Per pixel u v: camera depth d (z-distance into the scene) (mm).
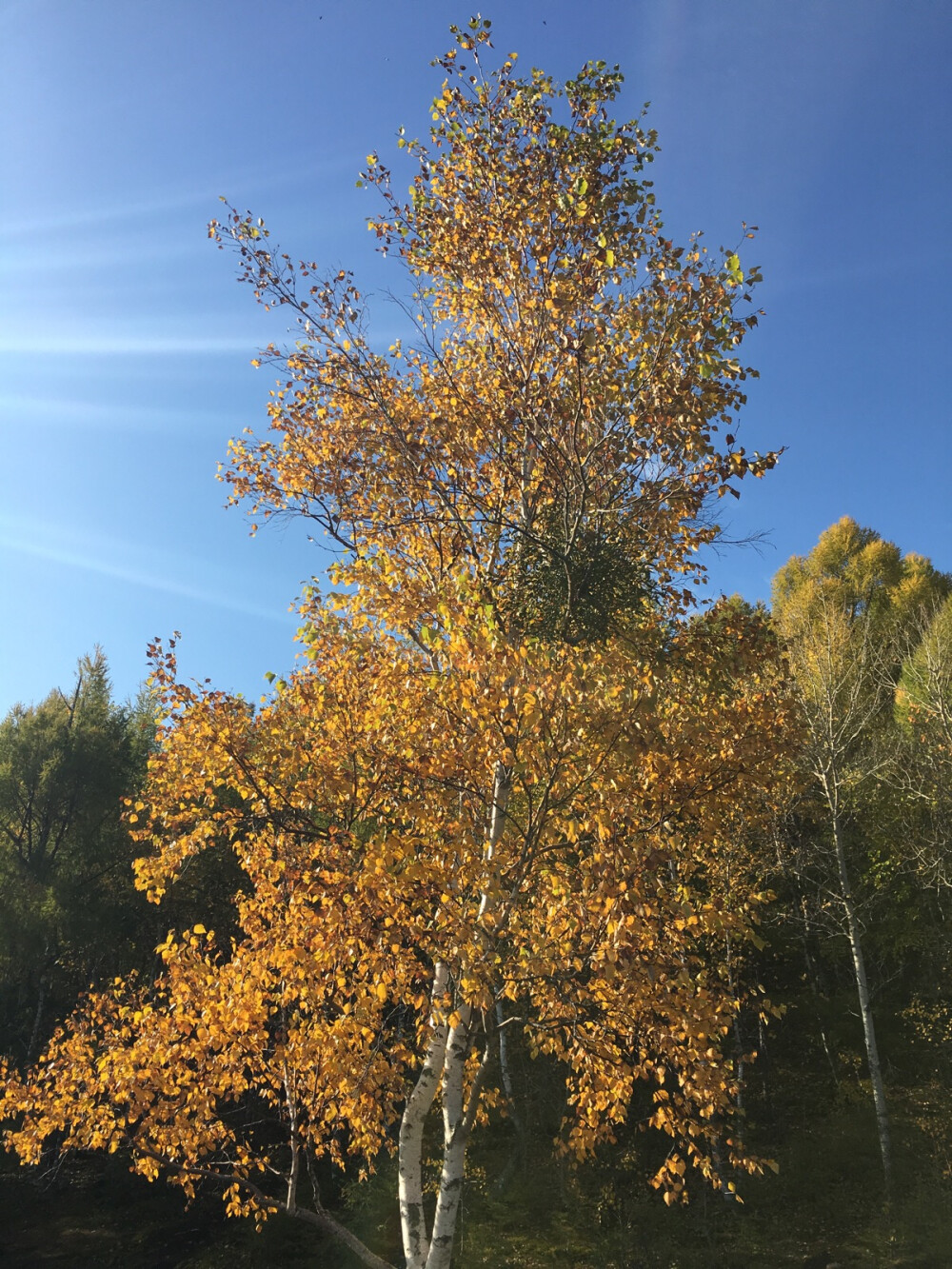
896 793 18562
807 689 17406
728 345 6758
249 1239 14609
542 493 7734
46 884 18656
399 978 6520
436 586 8297
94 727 21672
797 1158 15219
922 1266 11555
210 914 20031
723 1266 12547
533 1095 16672
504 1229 13797
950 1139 14898
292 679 8336
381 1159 14562
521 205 7582
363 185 8133
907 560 37781
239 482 9195
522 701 6016
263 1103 9820
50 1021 19266
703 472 7059
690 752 6676
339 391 8625
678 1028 6242
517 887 6305
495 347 8000
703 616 7957
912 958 20609
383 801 7074
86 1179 17812
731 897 14344
